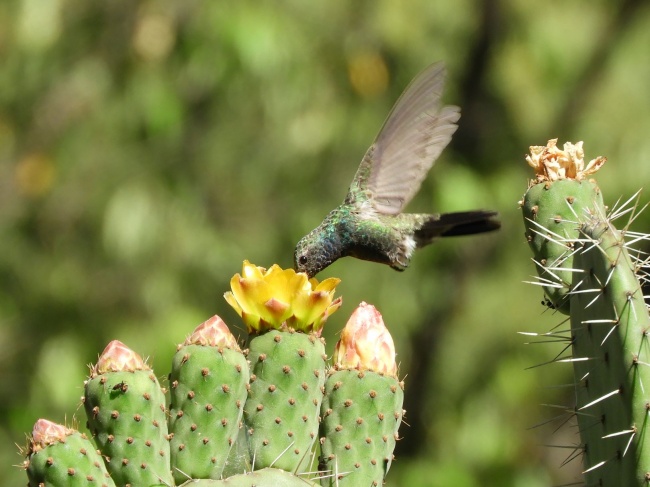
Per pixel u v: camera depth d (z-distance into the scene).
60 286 11.26
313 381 4.21
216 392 4.09
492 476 12.63
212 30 10.81
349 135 11.88
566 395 13.06
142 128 11.38
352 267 11.98
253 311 4.24
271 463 4.16
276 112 11.30
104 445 4.05
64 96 11.45
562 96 13.30
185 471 4.08
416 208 12.09
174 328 10.90
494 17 13.11
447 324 12.71
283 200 11.84
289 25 11.16
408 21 12.28
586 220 4.46
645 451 4.09
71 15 11.26
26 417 10.83
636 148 12.50
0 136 11.52
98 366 4.11
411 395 12.76
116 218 11.01
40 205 11.44
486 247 12.78
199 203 11.45
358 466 4.20
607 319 4.20
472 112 13.04
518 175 12.98
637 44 13.04
